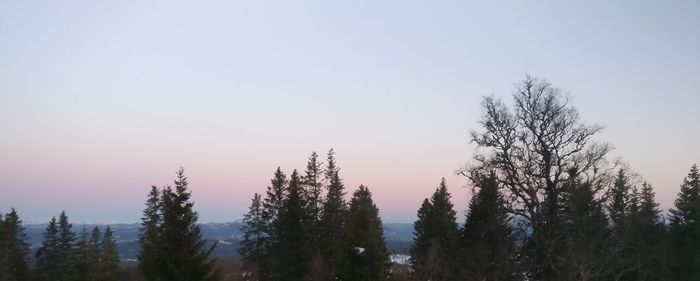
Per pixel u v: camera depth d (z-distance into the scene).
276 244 51.59
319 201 56.22
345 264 25.70
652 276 41.84
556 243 23.83
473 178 25.84
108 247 50.91
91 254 59.56
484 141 25.05
